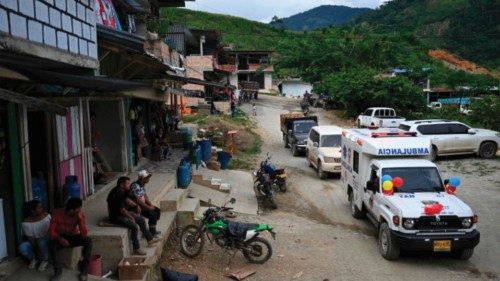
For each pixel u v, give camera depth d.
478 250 10.38
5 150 6.77
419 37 73.50
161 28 20.97
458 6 96.06
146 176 9.24
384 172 10.90
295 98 53.91
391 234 9.52
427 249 9.20
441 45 79.25
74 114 9.90
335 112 41.03
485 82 54.12
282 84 57.56
